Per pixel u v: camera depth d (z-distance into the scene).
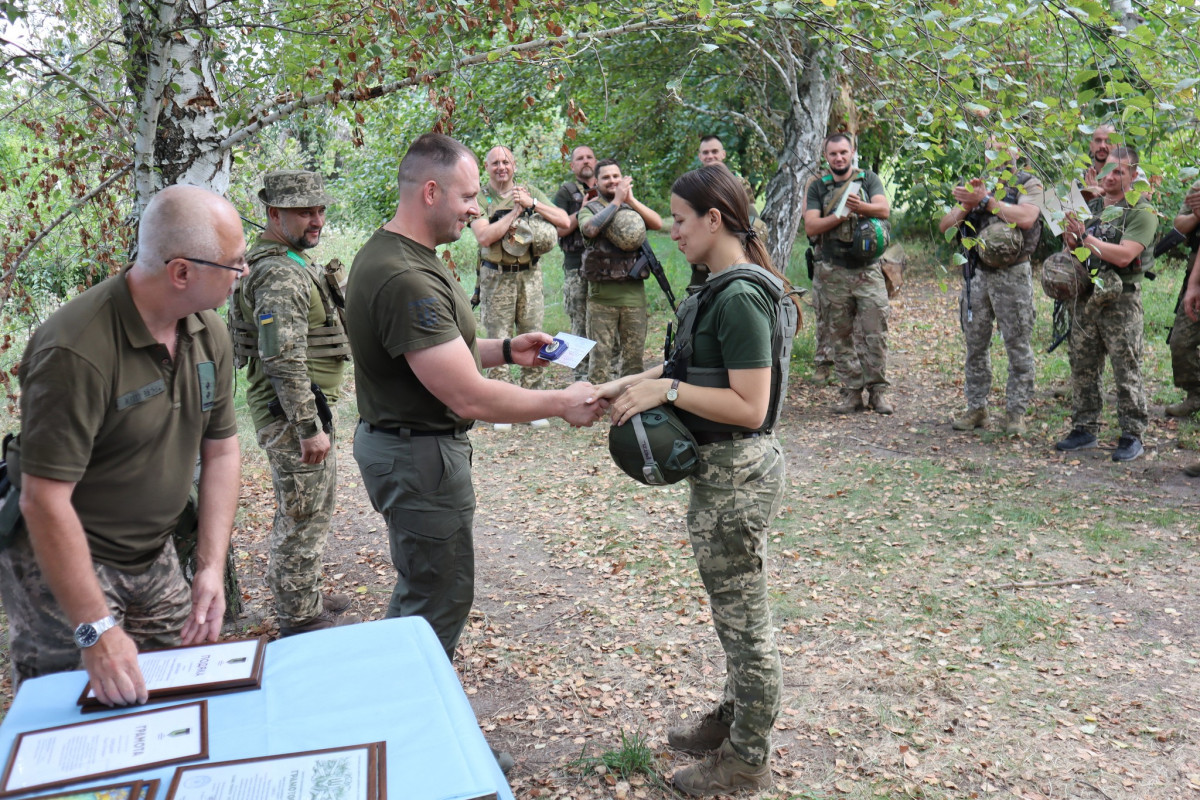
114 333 2.16
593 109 10.88
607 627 4.19
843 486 5.91
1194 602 4.15
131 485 2.33
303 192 3.55
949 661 3.74
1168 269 12.24
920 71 3.85
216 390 2.49
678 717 3.42
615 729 3.37
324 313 3.91
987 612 4.15
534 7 4.06
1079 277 5.86
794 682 3.63
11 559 2.23
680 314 2.72
